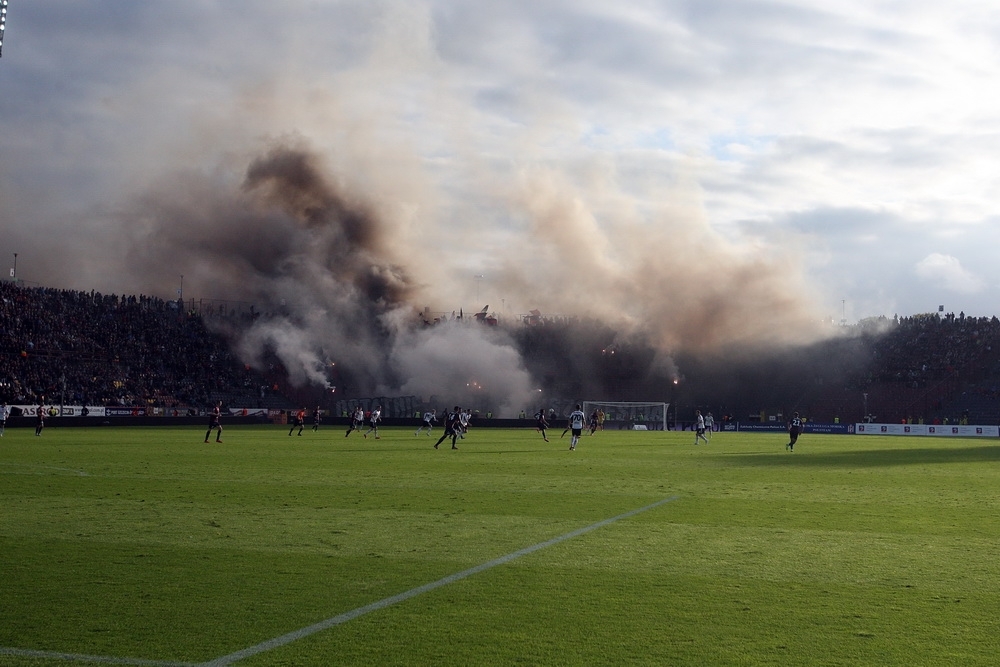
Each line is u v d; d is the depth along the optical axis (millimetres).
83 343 102312
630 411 103938
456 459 38719
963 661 9031
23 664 8820
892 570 13445
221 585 12148
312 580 12492
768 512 20312
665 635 9875
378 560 13953
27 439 54156
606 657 9086
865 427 101875
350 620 10414
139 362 104750
